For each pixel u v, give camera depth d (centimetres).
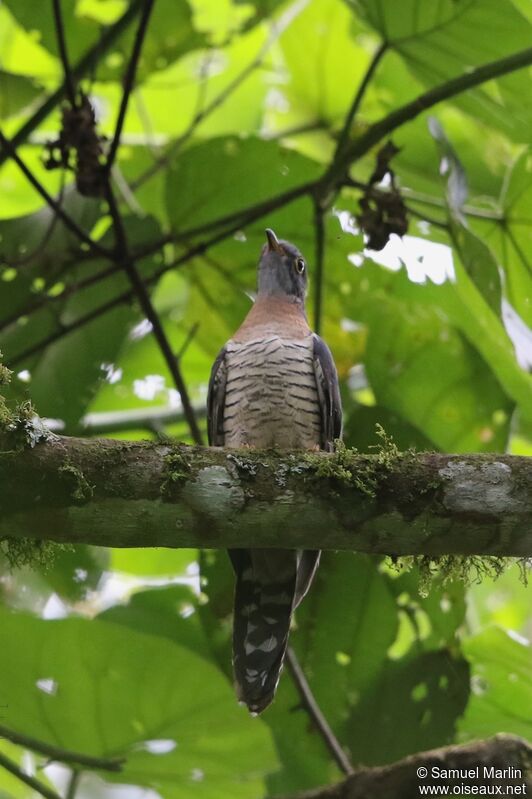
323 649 1104
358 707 1094
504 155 1258
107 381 1195
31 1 1137
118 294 1162
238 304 1240
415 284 1211
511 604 1493
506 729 1149
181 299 1459
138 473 709
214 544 729
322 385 1039
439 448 1137
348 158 1048
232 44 1402
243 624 935
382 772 914
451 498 720
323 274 1206
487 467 725
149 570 1359
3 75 1141
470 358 1193
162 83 1302
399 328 1209
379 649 1095
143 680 938
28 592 1114
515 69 987
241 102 1469
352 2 1038
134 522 711
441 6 993
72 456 701
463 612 1073
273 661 921
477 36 1016
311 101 1314
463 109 1089
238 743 972
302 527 725
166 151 1277
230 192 1179
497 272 980
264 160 1157
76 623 918
